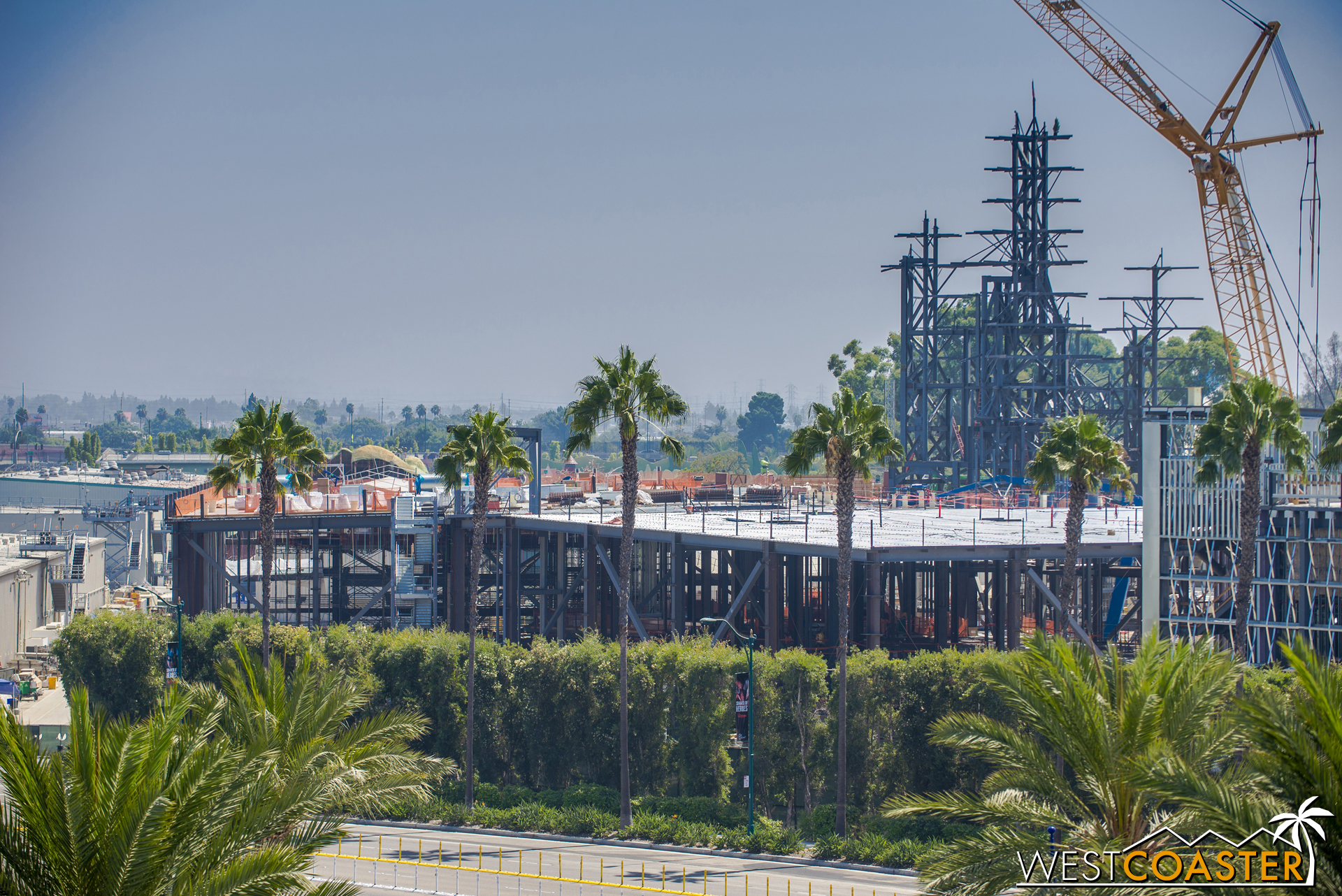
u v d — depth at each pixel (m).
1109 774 120.38
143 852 95.00
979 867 118.00
